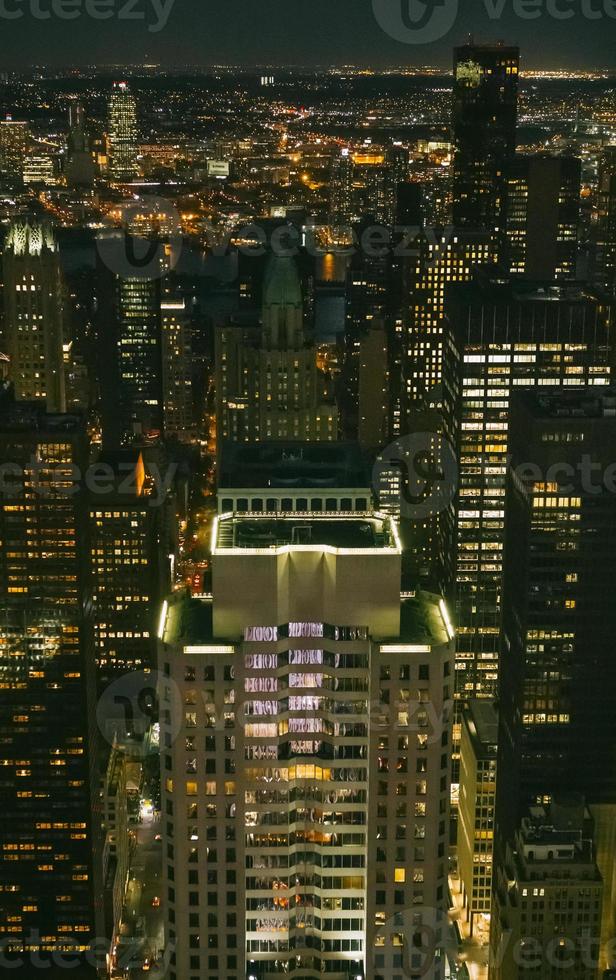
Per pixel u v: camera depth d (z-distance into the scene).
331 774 196.50
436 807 198.00
